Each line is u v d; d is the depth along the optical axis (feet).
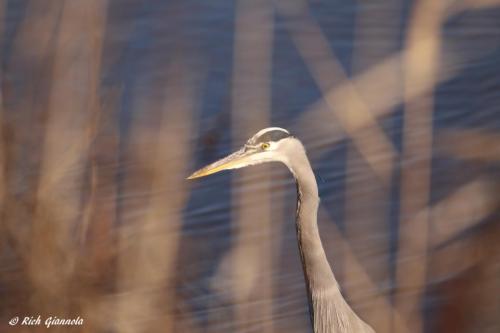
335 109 48.01
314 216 29.14
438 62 56.49
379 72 49.75
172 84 51.47
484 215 41.29
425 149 46.16
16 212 32.32
